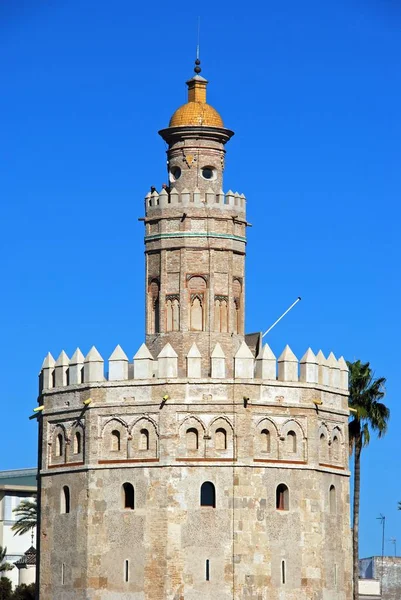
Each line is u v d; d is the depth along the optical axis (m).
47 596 124.94
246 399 120.50
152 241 128.62
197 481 119.62
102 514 121.38
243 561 118.94
